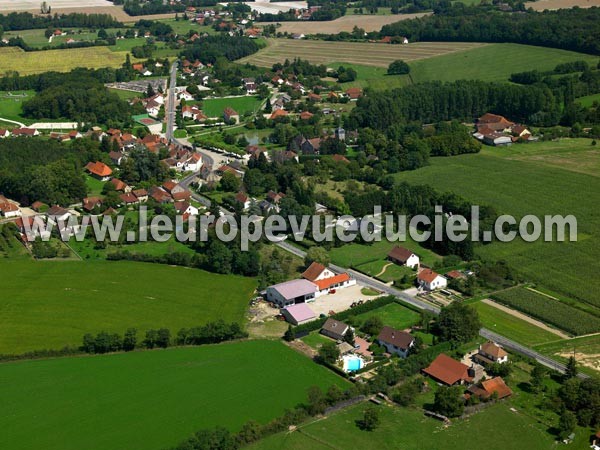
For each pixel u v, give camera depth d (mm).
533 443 137375
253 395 150875
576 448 136250
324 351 164000
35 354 167125
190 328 179375
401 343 167875
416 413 146000
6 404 147625
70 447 134125
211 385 154625
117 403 147875
